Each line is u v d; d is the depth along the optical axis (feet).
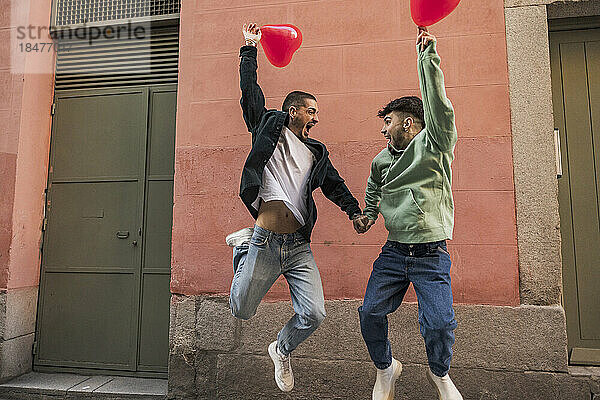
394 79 10.66
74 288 12.67
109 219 12.74
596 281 10.25
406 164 7.83
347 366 10.12
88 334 12.44
